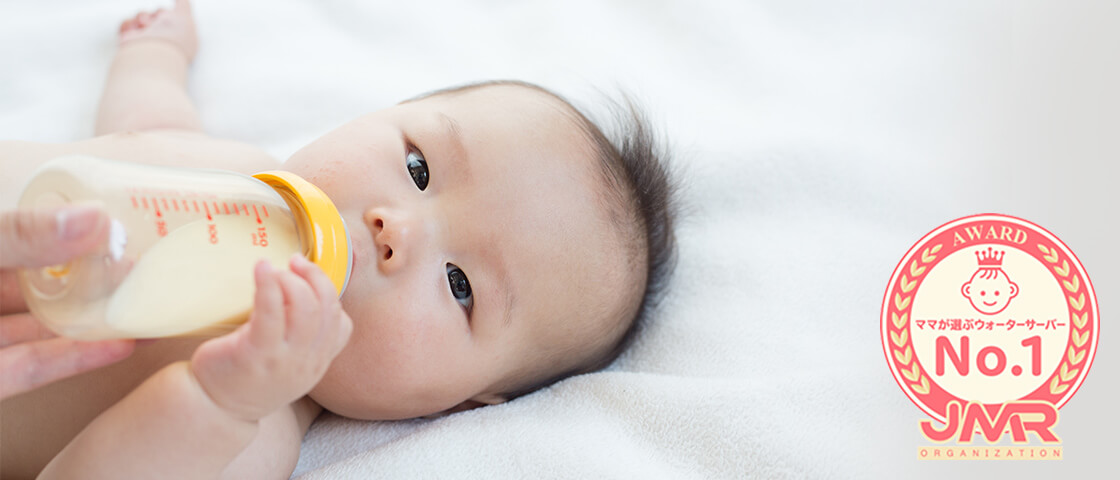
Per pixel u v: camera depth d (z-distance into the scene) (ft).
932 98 6.51
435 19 6.84
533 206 4.23
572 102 5.89
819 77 6.66
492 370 4.35
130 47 6.08
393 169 4.08
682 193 5.46
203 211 3.05
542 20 6.88
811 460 3.96
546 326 4.40
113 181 2.87
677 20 6.89
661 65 6.70
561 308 4.39
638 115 5.75
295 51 6.51
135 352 3.73
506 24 6.96
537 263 4.25
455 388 4.25
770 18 6.99
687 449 4.09
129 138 4.72
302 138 6.09
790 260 5.17
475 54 6.68
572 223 4.34
